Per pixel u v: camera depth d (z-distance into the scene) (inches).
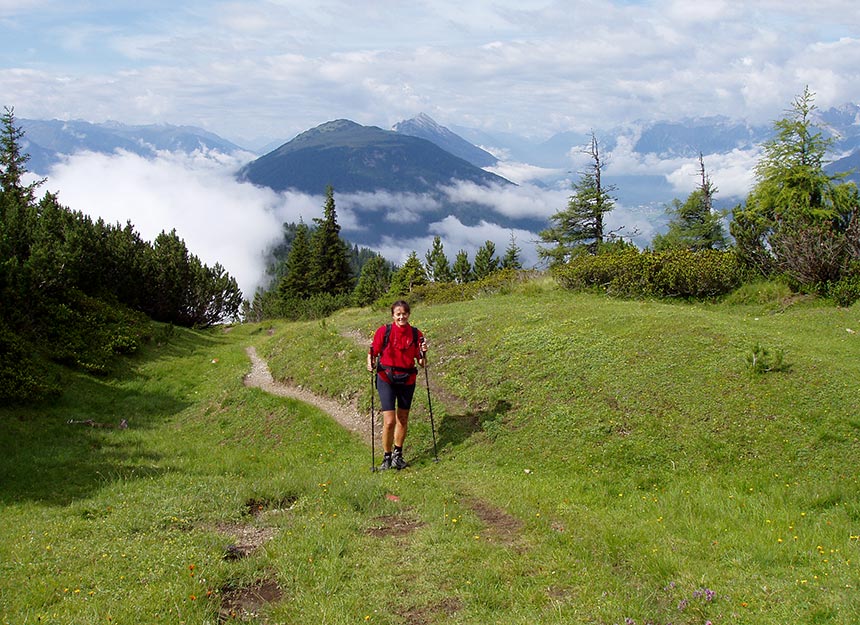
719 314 644.1
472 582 229.5
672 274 780.6
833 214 895.7
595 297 840.3
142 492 370.6
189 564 249.1
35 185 1390.3
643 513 304.7
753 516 290.4
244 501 340.8
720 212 1542.8
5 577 244.4
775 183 988.6
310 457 487.5
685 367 453.4
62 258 908.0
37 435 557.6
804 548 247.0
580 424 420.8
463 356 581.9
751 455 360.8
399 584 231.5
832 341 536.1
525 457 405.1
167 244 1369.3
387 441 415.5
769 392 405.4
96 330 875.4
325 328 843.4
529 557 249.3
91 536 292.7
